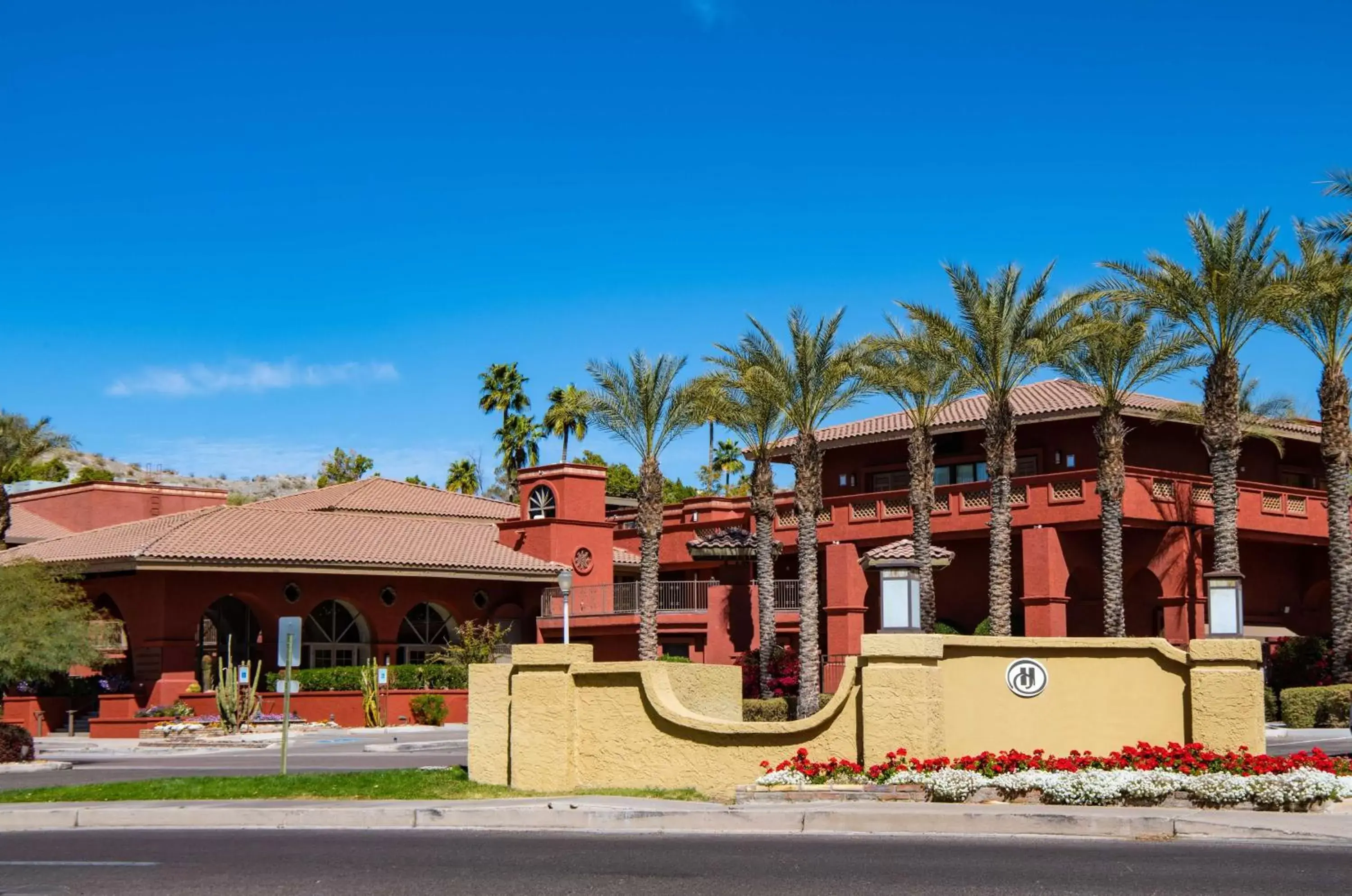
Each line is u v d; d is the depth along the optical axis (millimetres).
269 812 16453
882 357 40156
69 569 42438
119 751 33938
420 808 16000
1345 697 31641
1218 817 13906
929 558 40219
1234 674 15914
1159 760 15539
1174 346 36562
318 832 15445
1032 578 39656
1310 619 46000
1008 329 37031
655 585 42594
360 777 19328
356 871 12344
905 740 15867
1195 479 40562
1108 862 12016
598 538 52750
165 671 42375
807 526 37812
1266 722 34531
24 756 28562
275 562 43781
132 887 11727
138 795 18516
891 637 16094
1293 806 14438
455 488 92312
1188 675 16234
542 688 17781
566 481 52000
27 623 29969
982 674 16438
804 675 36938
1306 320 35094
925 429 40938
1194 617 39719
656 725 17406
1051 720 16375
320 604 47156
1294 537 42781
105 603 46250
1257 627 43156
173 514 51281
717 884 11328
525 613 50875
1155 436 44594
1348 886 10836
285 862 12953
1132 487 38875
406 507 57344
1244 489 41375
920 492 40562
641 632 42469
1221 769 15250
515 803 16266
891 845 13352
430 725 42750
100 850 14250
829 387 38281
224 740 35062
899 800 15266
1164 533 39969
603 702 17719
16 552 50188
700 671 19281
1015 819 14102
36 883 12047
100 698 40938
